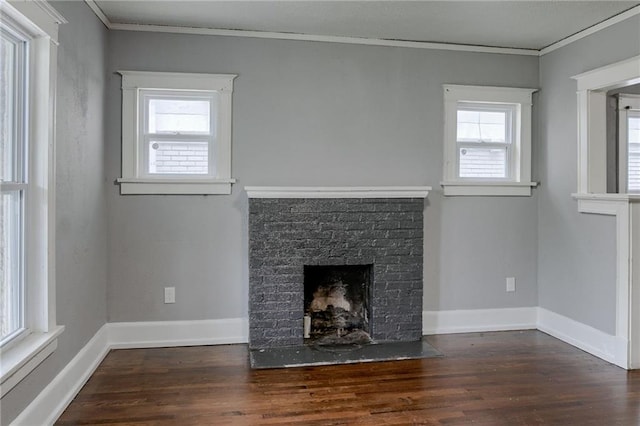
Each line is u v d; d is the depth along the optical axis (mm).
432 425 2363
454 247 3963
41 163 2256
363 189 3555
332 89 3746
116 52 3453
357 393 2734
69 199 2625
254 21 3402
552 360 3303
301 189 3459
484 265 4016
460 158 3998
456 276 3973
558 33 3625
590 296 3494
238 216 3645
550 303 3953
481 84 3963
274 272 3486
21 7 1968
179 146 3602
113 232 3494
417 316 3723
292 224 3496
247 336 3662
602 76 3348
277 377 2967
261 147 3658
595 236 3443
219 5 3115
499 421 2414
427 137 3893
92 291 3094
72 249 2682
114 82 3463
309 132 3723
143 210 3529
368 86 3793
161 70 3512
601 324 3385
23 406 2041
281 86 3674
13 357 1986
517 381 2926
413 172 3879
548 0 3002
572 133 3674
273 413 2479
